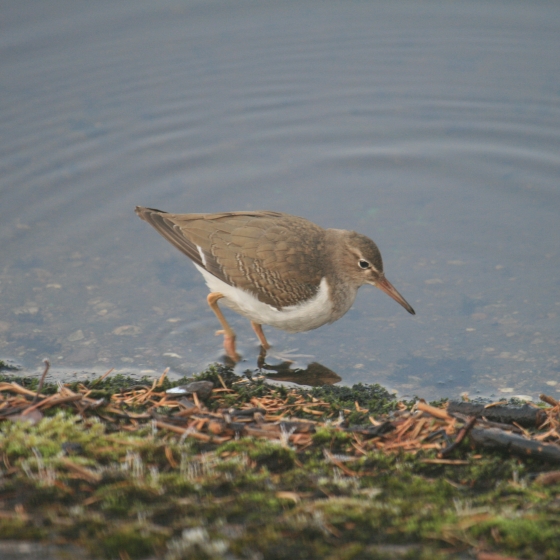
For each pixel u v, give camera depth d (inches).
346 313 534.9
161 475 257.6
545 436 314.7
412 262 567.8
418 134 704.4
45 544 208.2
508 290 531.5
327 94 751.1
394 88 753.0
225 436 309.7
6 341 485.1
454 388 439.5
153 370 461.4
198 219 500.7
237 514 232.5
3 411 315.6
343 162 682.2
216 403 373.1
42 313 517.7
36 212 621.6
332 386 431.8
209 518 229.9
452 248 579.2
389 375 457.7
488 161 670.5
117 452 278.8
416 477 275.4
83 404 325.7
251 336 514.3
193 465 273.6
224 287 489.7
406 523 228.1
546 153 667.4
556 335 482.9
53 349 479.5
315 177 669.9
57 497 239.5
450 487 267.0
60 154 676.1
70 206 630.5
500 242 581.3
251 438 300.2
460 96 736.3
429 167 671.8
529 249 570.3
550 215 606.2
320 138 706.8
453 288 539.5
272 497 246.5
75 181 653.3
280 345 500.4
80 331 500.4
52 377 441.7
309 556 207.3
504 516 233.1
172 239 499.2
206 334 510.3
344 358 480.1
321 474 274.8
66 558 200.5
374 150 691.4
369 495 254.5
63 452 272.2
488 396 428.5
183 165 678.5
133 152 687.1
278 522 225.8
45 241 593.6
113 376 446.9
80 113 719.7
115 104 731.4
